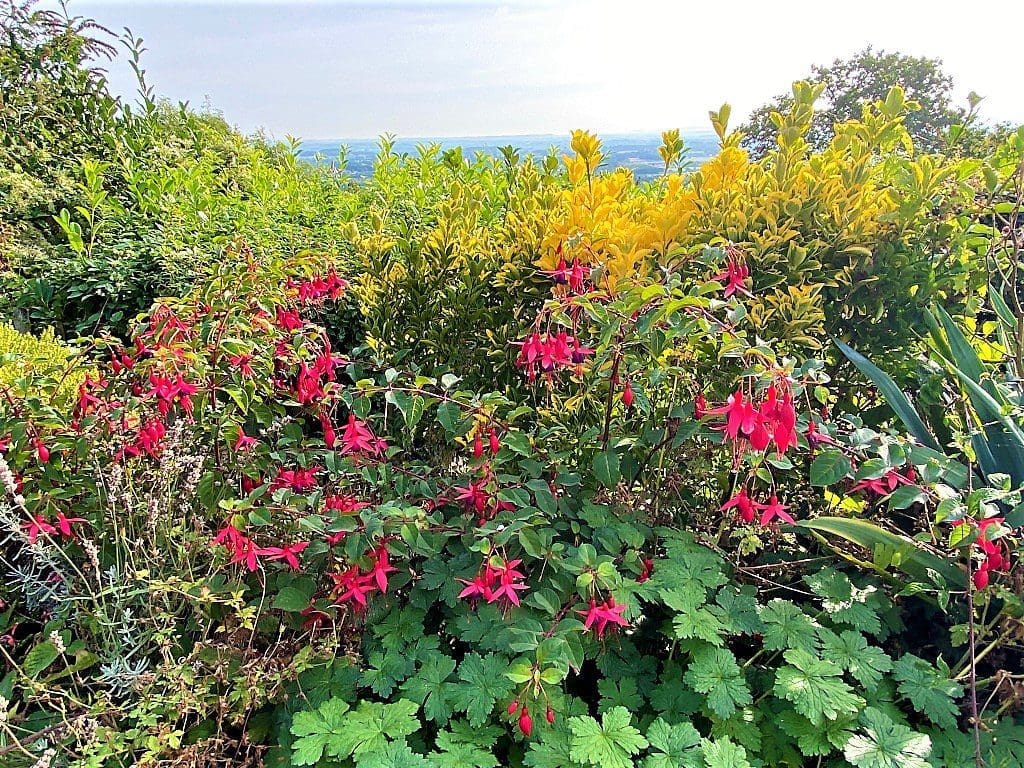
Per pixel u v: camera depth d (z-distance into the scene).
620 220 2.21
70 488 1.76
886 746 1.37
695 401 1.79
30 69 5.96
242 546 1.54
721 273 1.83
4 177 4.72
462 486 1.86
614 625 1.64
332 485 1.95
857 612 1.61
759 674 1.65
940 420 2.21
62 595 1.68
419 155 5.02
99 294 3.82
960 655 1.74
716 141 2.37
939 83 20.91
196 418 1.74
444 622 1.76
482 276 2.49
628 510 1.89
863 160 2.23
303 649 1.55
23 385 1.71
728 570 1.80
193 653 1.55
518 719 1.47
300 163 7.00
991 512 1.43
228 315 1.88
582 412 2.16
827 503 2.07
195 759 1.47
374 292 2.75
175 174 5.15
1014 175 2.37
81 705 1.48
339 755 1.35
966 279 2.24
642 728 1.54
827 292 2.22
